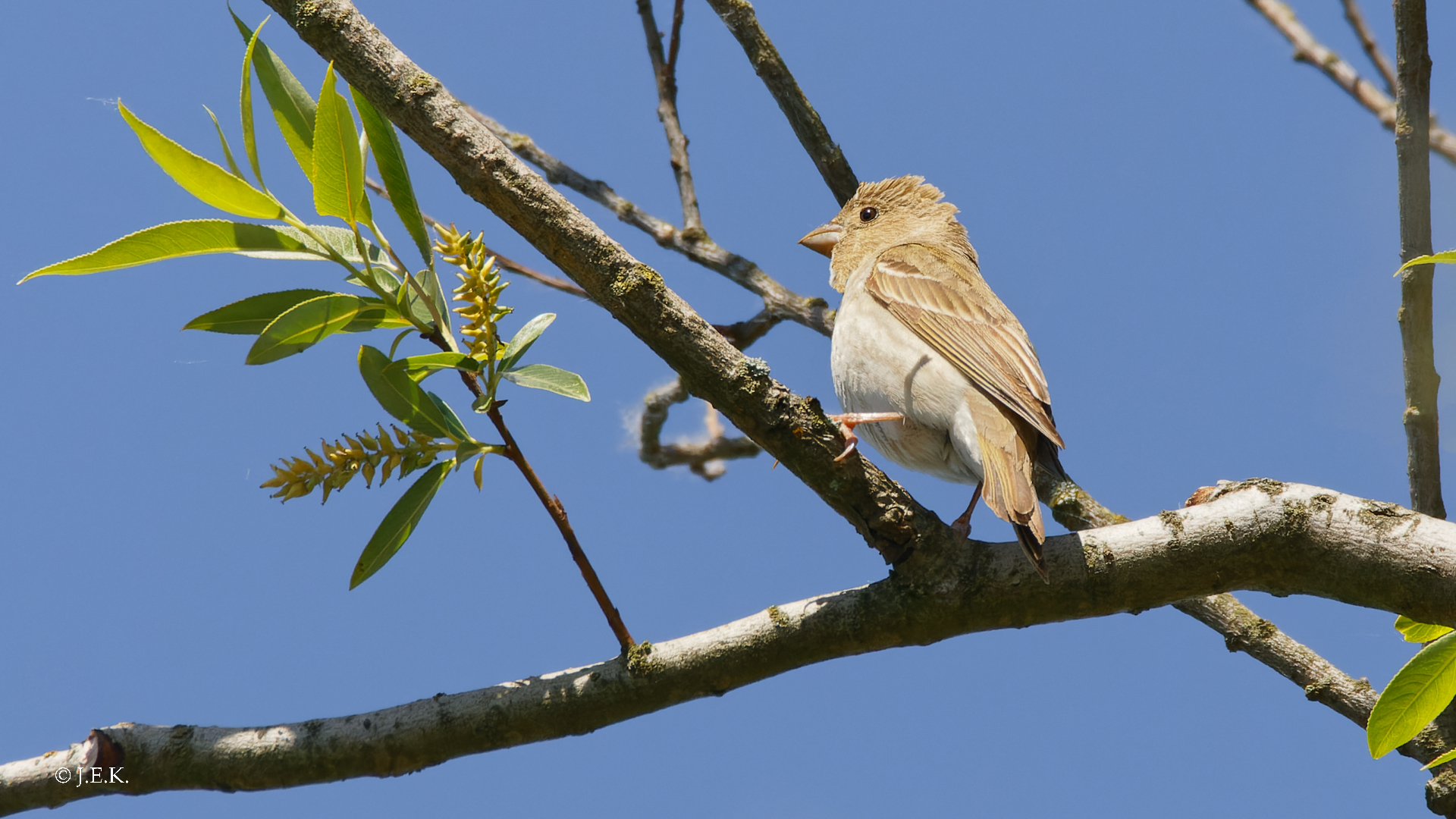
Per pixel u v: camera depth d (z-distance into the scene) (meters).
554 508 6.99
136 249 6.22
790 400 7.15
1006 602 7.18
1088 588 7.11
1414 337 7.69
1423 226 7.63
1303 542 6.85
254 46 6.62
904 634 7.23
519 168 7.02
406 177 6.92
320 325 6.55
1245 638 8.68
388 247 6.84
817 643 7.23
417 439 6.49
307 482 6.37
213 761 7.10
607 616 7.19
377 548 6.59
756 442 7.26
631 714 7.20
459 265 6.47
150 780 7.14
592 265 7.02
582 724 7.17
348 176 6.44
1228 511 7.02
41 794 7.09
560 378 6.57
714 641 7.21
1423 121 7.66
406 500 6.57
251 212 6.41
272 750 7.10
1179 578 7.05
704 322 7.14
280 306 6.64
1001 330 10.03
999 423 9.48
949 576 7.20
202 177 6.28
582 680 7.18
